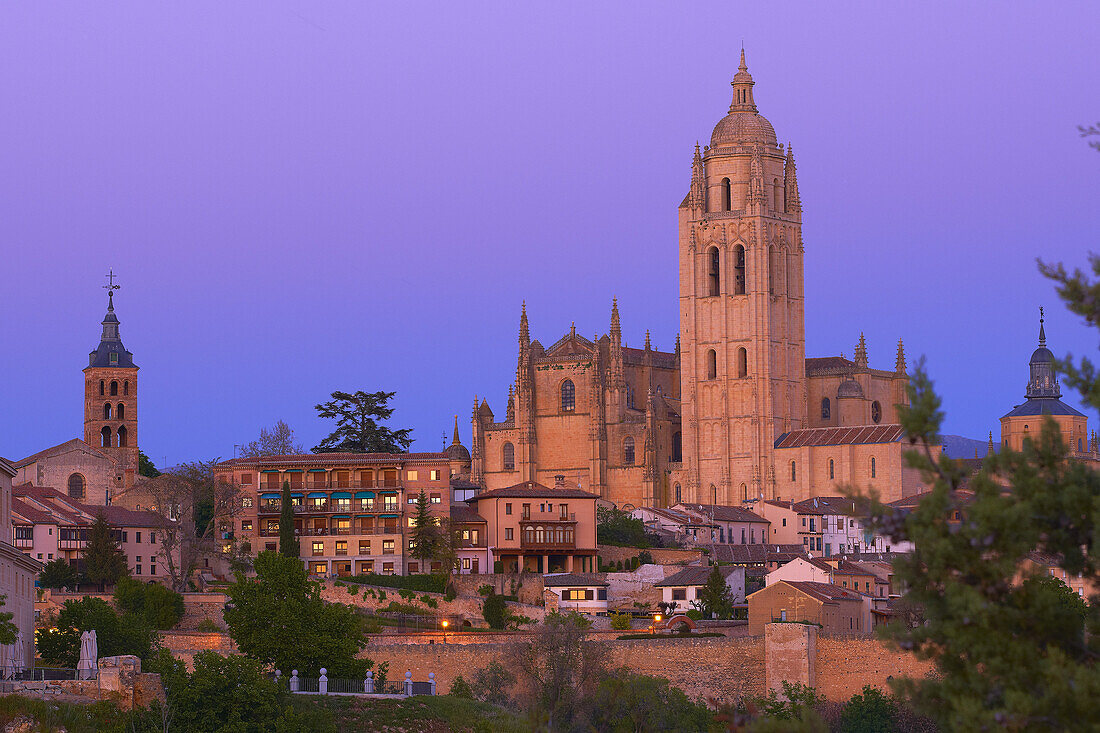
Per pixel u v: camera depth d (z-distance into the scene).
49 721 138.62
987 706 73.94
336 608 199.50
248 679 158.12
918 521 76.56
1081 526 74.94
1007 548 75.06
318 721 163.62
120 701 149.62
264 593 195.62
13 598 179.50
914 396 78.31
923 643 77.06
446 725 173.12
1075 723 71.06
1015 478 76.81
